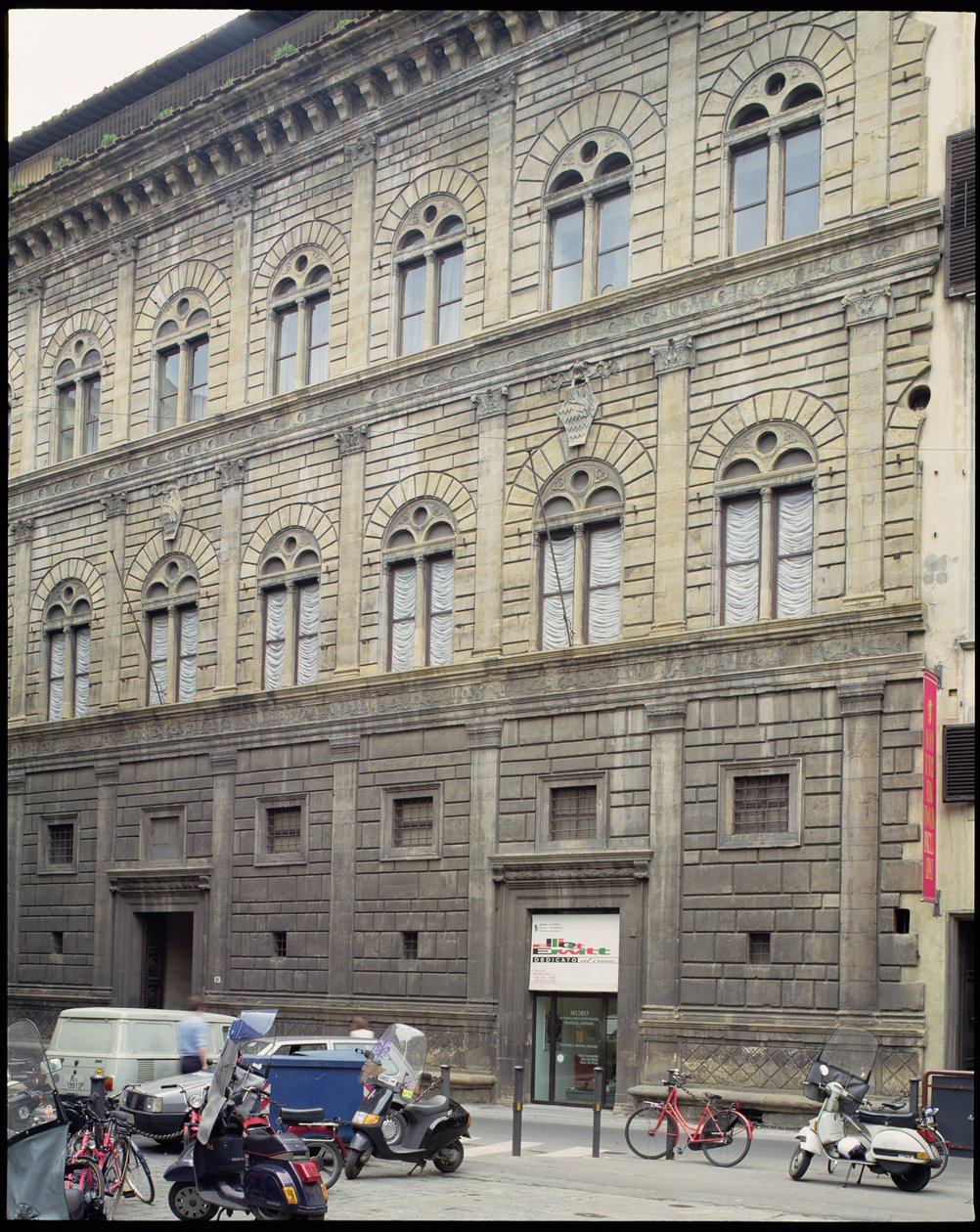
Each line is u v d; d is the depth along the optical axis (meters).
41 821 49.00
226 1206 17.28
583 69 36.94
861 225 31.19
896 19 31.41
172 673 45.53
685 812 32.28
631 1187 21.14
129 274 49.09
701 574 32.97
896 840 29.25
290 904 40.25
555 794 34.97
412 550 38.84
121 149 48.12
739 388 32.97
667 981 31.88
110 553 48.09
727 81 34.12
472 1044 35.06
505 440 37.19
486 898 35.50
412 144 40.72
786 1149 26.17
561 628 35.62
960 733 28.48
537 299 37.00
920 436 30.05
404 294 40.75
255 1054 24.75
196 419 46.31
